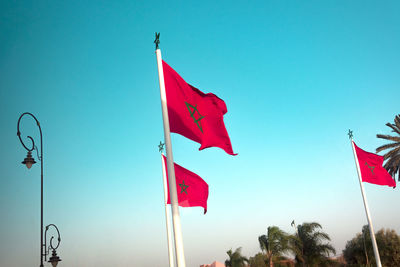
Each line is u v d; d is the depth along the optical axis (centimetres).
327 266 4347
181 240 1023
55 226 1767
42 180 1631
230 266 4697
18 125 1509
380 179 2691
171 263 2022
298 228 4550
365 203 2678
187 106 1193
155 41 1215
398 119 4084
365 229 4753
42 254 1568
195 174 1636
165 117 1130
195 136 1185
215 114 1215
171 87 1193
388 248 4406
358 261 4656
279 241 4059
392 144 4103
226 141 1216
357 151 2789
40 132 1653
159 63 1189
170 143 1109
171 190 1065
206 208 1636
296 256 4344
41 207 1608
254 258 4500
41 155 1642
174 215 1042
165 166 2136
